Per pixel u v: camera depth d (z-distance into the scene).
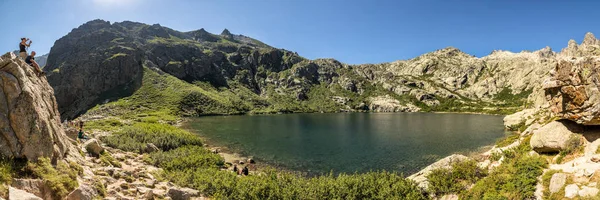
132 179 18.05
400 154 47.88
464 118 132.50
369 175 22.27
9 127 11.86
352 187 20.44
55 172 12.43
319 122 110.88
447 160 23.95
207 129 80.81
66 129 23.16
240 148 51.75
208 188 20.41
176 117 118.75
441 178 20.83
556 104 20.98
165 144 41.41
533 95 95.56
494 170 19.83
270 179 22.62
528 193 16.20
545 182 16.44
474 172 20.44
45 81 17.78
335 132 77.69
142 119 96.12
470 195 18.36
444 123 105.06
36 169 11.69
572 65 19.44
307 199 18.88
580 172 15.61
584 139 19.08
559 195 14.84
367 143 58.78
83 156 19.28
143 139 41.81
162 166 28.14
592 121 18.22
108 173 17.64
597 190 13.69
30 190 10.80
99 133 45.00
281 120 119.25
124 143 36.12
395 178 21.88
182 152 35.38
